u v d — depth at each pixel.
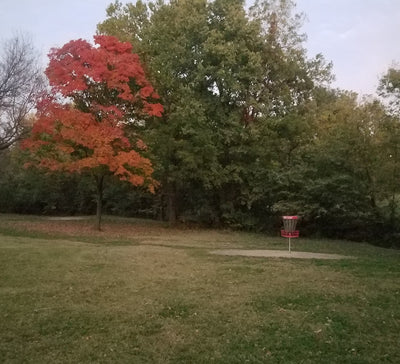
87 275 9.47
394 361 5.18
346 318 6.61
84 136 17.31
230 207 23.72
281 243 17.11
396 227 19.27
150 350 5.47
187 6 23.27
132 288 8.39
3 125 23.72
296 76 24.25
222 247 15.30
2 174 36.19
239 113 22.80
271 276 9.45
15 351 5.43
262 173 22.27
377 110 19.97
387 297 7.75
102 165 18.56
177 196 26.95
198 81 21.84
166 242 16.73
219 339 5.84
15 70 22.28
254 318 6.61
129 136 20.00
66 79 17.72
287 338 5.84
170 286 8.56
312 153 21.61
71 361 5.15
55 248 12.91
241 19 22.05
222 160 23.48
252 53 21.48
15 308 7.10
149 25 23.34
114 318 6.64
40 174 33.19
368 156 19.72
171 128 21.25
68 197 36.84
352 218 19.52
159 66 21.59
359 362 5.13
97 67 17.95
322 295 7.83
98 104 18.67
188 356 5.31
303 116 24.19
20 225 21.75
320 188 19.14
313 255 13.08
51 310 7.01
